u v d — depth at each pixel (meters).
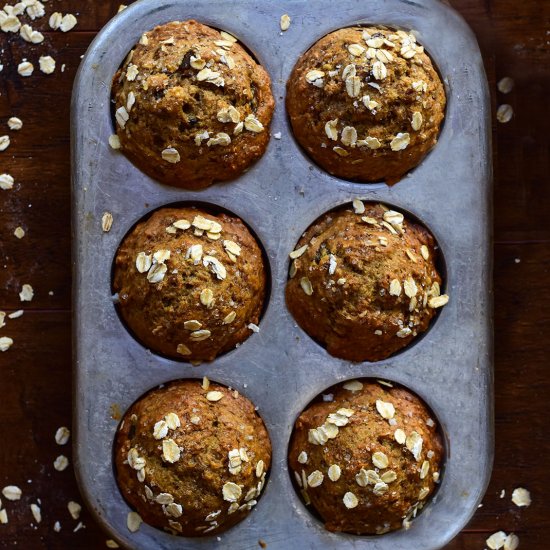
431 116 0.57
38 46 0.63
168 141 0.56
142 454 0.56
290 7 0.58
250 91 0.57
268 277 0.59
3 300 0.63
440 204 0.58
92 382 0.58
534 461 0.64
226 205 0.58
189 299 0.56
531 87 0.64
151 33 0.57
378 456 0.56
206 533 0.58
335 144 0.57
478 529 0.64
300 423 0.58
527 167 0.64
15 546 0.63
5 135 0.63
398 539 0.58
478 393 0.58
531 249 0.64
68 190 0.63
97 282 0.57
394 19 0.58
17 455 0.63
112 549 0.63
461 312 0.58
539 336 0.64
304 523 0.58
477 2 0.64
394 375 0.58
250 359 0.58
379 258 0.56
